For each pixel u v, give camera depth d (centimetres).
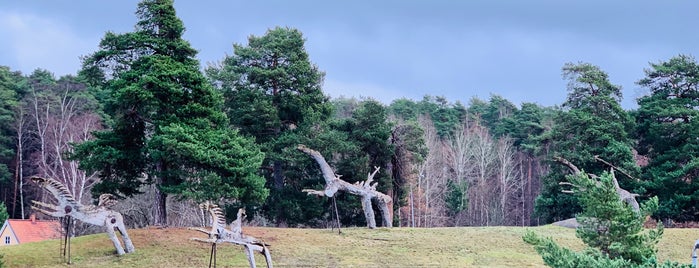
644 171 4694
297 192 4294
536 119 7531
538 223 6166
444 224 6562
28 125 6078
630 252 1889
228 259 2772
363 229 3569
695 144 4478
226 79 4350
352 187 3591
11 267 2544
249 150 3334
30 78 7138
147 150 3102
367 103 4516
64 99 6059
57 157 5522
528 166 7344
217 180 2995
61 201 2633
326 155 4156
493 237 3397
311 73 4431
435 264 2809
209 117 3275
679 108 4538
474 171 7362
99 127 6056
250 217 4306
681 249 3209
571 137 4753
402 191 4603
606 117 4706
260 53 4381
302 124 4328
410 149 4569
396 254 2972
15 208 5875
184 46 3253
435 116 8650
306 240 3180
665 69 4791
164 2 3250
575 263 1631
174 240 2995
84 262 2650
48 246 2873
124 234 2781
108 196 2784
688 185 4356
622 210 1934
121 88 3014
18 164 5712
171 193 3012
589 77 4769
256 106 4131
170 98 3123
